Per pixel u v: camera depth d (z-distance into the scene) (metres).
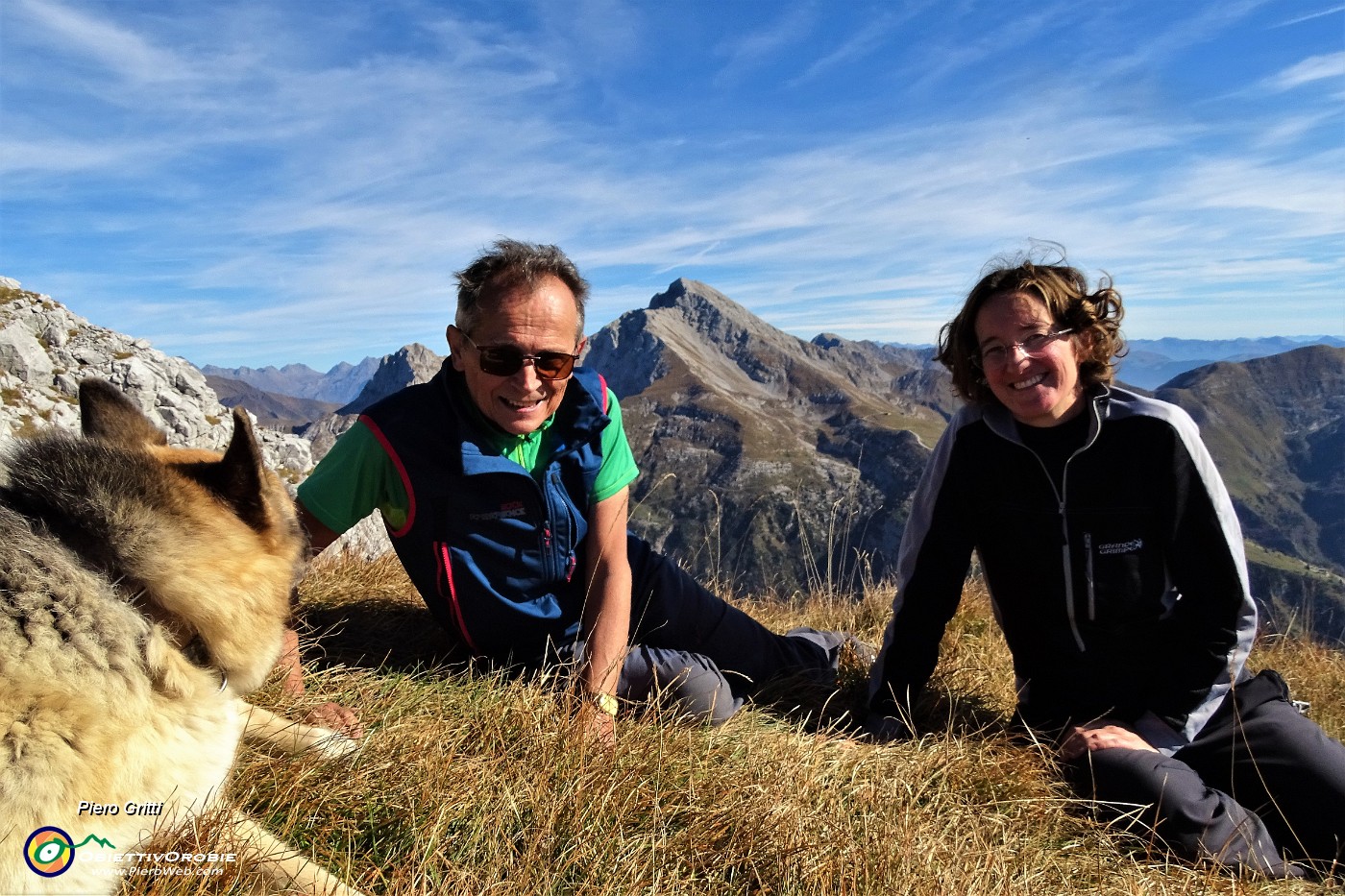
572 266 1.24
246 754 1.03
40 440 0.94
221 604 0.94
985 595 2.34
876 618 2.28
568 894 0.91
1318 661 2.20
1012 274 1.33
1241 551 1.30
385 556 2.07
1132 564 1.34
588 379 1.33
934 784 1.27
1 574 0.82
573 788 1.03
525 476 1.24
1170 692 1.33
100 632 0.85
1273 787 1.24
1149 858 1.17
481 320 1.18
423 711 1.20
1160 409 1.30
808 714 1.48
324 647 1.41
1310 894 1.14
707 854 0.99
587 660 1.29
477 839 0.94
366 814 0.96
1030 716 1.48
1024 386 1.31
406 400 1.26
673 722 1.26
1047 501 1.37
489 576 1.29
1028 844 1.15
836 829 1.07
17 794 0.76
